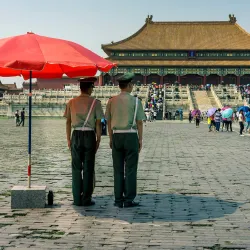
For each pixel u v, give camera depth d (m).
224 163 21.64
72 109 12.09
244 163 21.64
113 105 11.93
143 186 15.12
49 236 9.27
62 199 12.99
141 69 142.25
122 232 9.56
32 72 13.21
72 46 11.20
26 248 8.50
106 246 8.64
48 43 11.06
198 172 18.53
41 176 17.36
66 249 8.46
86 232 9.56
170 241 8.95
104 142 35.22
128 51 143.88
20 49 10.63
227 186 15.15
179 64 141.12
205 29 153.50
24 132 47.75
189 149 29.19
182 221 10.47
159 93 109.19
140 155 25.31
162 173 18.22
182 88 117.88
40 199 11.89
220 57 144.25
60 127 58.53
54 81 143.62
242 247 8.59
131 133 11.86
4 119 91.25
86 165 12.03
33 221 10.46
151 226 10.02
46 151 27.36
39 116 102.44
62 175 17.62
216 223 10.28
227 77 145.88
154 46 144.75
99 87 110.31
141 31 152.38
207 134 46.28
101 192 14.08
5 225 10.12
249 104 92.69
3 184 15.54
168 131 51.69
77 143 11.97
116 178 12.01
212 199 12.95
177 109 102.81
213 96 108.56
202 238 9.14
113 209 11.68
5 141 35.19
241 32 152.25
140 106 11.95
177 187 14.95
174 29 153.75
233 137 41.75
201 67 141.88
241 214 11.13
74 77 13.16
